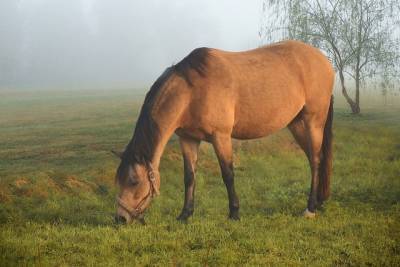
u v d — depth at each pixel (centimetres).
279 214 664
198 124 616
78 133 1620
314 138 716
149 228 599
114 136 1514
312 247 527
